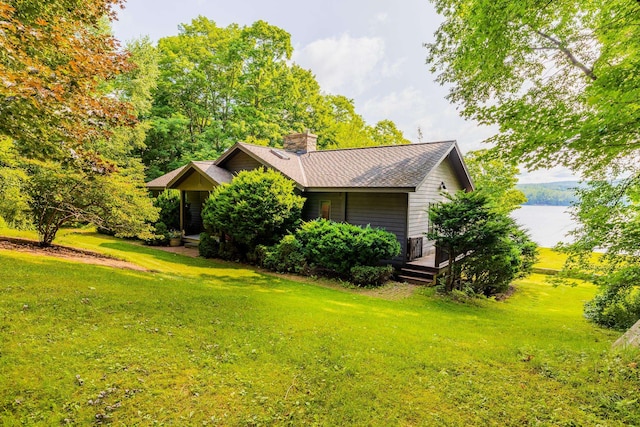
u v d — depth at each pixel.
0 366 2.96
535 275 13.69
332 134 30.27
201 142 23.69
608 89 4.43
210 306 5.36
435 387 3.23
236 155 14.64
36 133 4.21
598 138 4.60
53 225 9.80
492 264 8.87
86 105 4.70
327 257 9.85
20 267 6.06
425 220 12.26
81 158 4.87
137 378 3.03
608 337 5.69
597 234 6.31
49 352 3.28
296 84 26.84
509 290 10.87
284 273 10.55
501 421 2.69
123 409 2.62
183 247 14.72
